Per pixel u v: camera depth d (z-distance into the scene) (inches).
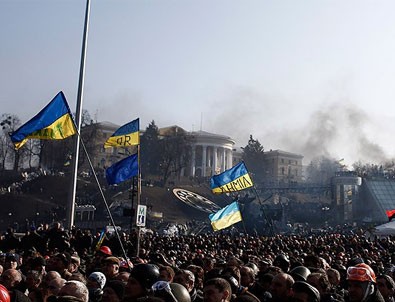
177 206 3754.9
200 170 6171.3
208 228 2972.4
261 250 873.5
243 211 2379.4
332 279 394.9
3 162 4788.4
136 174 853.8
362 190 4237.2
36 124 655.8
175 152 5147.6
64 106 667.4
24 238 773.3
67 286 238.4
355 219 3934.5
